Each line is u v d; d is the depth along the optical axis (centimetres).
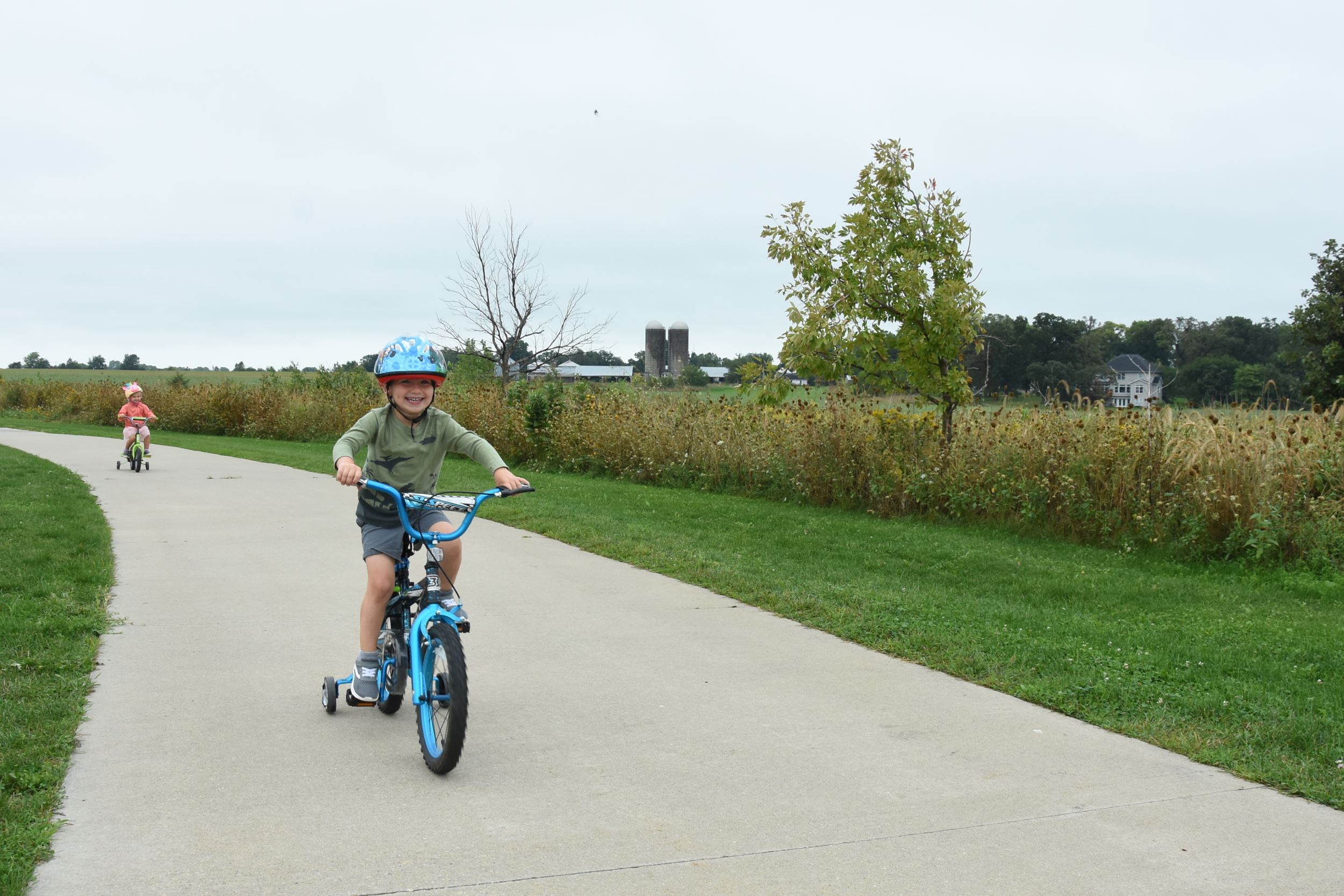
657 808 423
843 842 392
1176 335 5059
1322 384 3044
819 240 1352
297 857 374
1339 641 712
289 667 626
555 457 2108
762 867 371
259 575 909
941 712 552
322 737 507
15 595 773
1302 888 358
